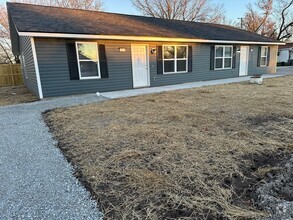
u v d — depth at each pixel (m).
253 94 7.26
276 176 2.35
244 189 2.16
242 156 2.85
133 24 10.67
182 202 1.95
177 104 6.04
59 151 3.21
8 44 21.41
